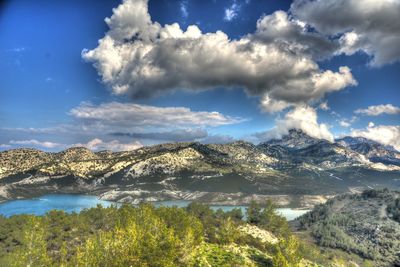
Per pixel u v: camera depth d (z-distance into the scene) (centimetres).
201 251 18775
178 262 15475
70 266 13025
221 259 18050
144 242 13550
